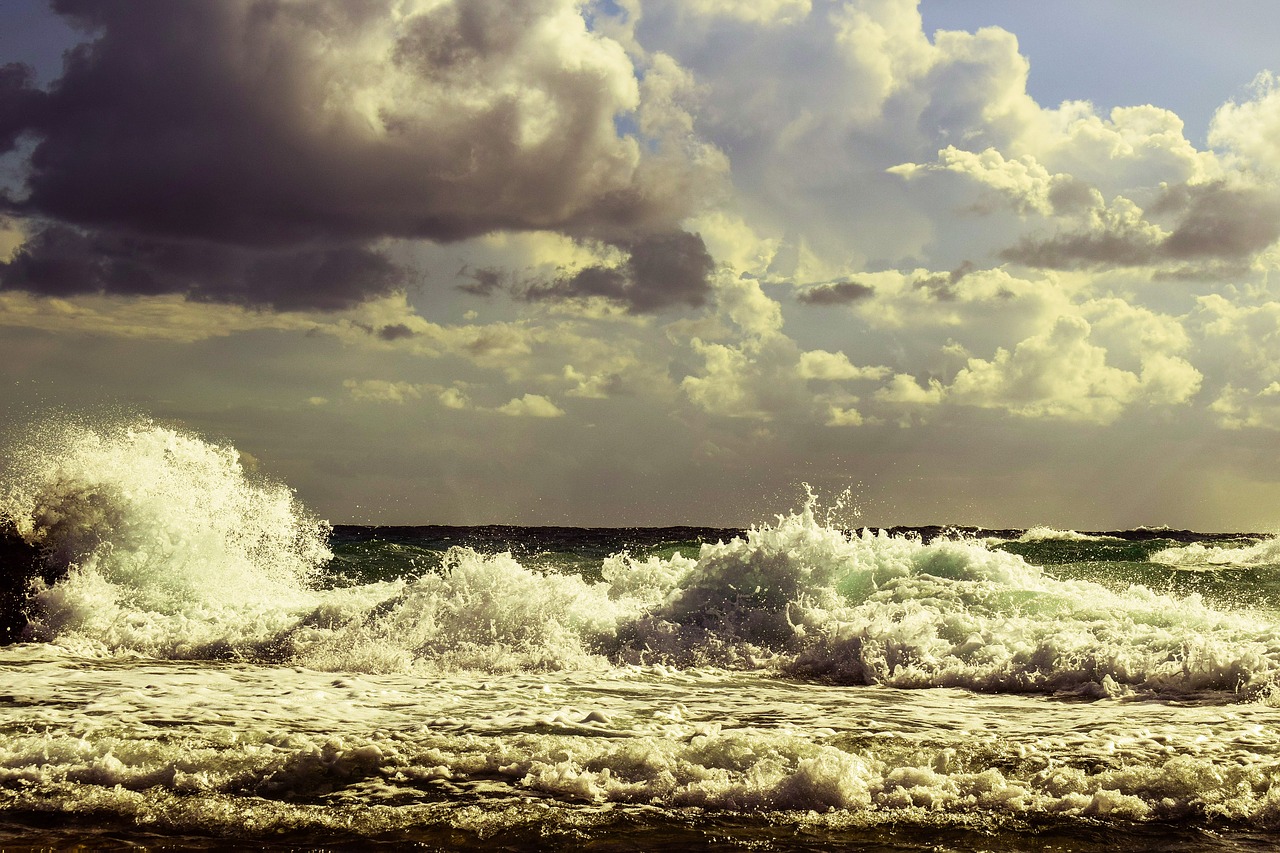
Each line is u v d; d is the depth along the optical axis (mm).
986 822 5012
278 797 5398
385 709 7500
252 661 10117
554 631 10461
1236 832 4844
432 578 11570
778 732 6738
